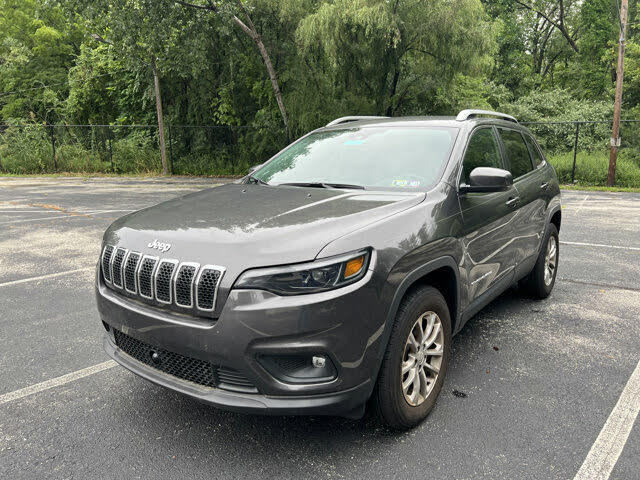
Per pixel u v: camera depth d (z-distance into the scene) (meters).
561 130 24.66
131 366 2.80
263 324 2.29
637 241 8.23
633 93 30.42
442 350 3.03
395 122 4.11
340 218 2.67
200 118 27.20
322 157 3.89
